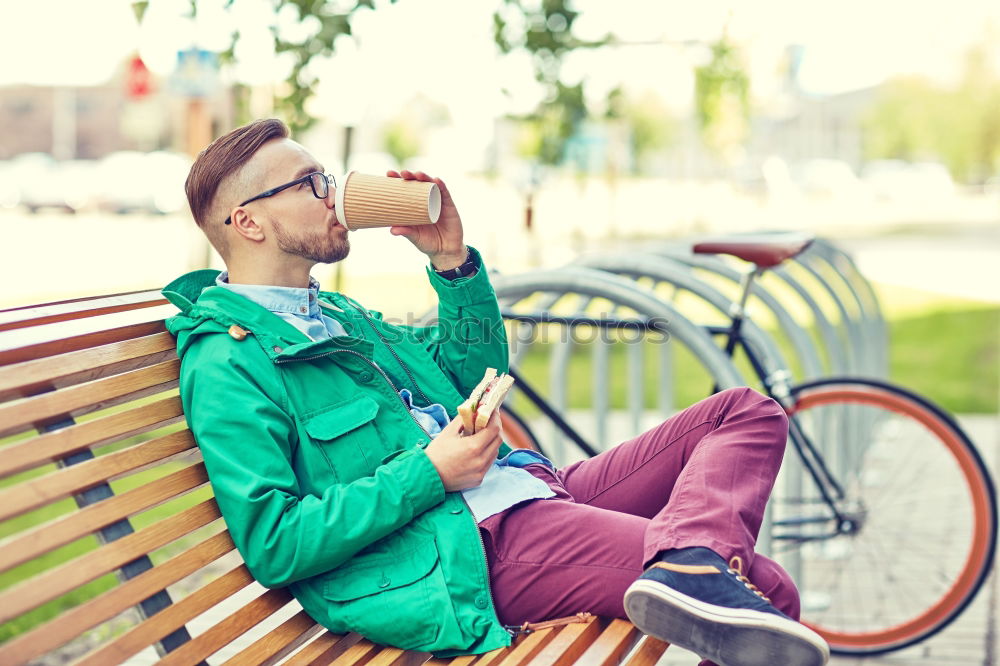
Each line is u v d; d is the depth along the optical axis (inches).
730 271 146.3
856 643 124.1
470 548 75.1
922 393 295.4
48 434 65.1
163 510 178.9
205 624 129.9
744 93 454.0
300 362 77.6
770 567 76.8
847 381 128.0
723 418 83.4
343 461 76.7
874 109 2174.0
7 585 148.6
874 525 163.3
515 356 129.7
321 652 72.7
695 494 75.3
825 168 1791.3
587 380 318.0
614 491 88.4
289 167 80.9
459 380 95.5
